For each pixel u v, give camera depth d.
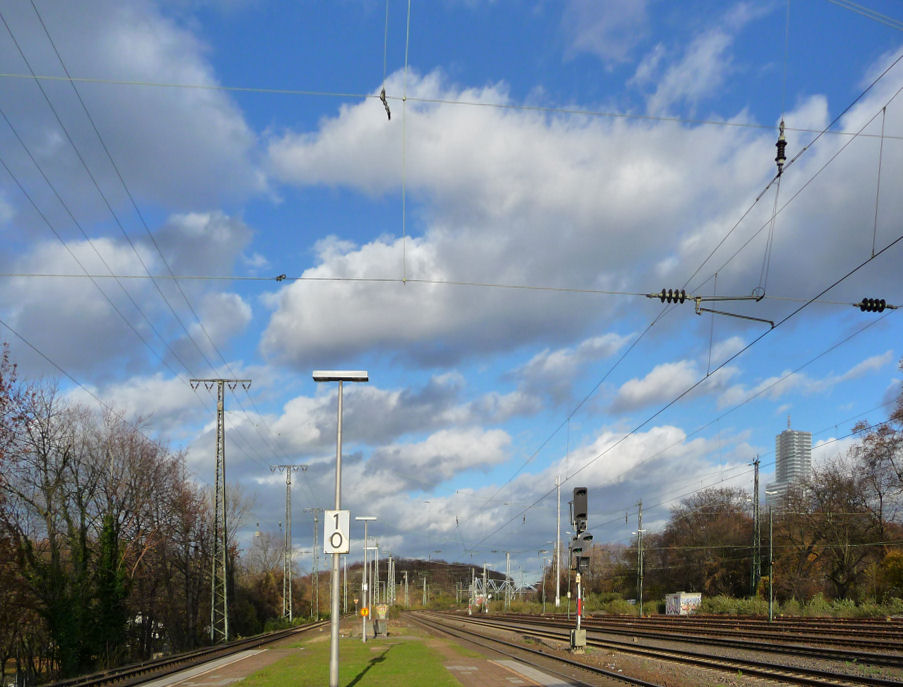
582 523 37.38
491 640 50.16
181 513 63.34
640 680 23.27
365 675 26.36
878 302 20.72
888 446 62.78
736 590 92.56
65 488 45.81
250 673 29.36
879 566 67.06
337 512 22.12
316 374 23.02
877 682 20.95
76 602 44.66
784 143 17.73
